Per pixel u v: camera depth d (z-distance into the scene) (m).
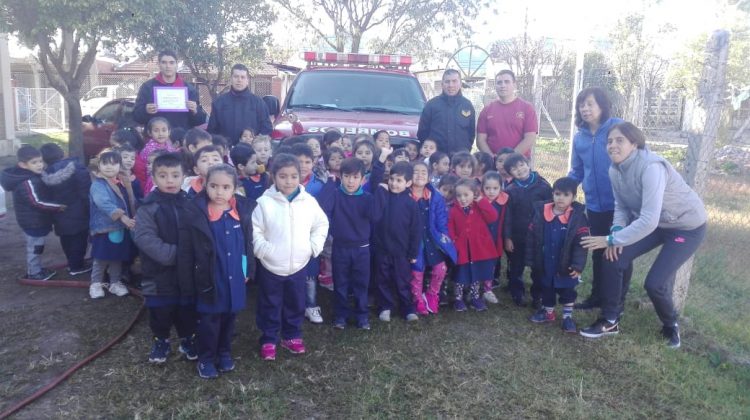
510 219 5.53
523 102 6.44
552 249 5.02
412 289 5.19
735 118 14.10
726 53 5.09
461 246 5.34
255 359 4.35
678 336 4.90
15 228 8.25
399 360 4.41
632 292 6.02
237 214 4.00
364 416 3.69
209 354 4.02
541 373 4.30
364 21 18.27
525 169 5.51
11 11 12.17
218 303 3.88
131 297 5.44
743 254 7.12
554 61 22.62
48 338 4.59
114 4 12.12
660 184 4.50
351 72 8.05
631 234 4.57
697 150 5.25
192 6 16.17
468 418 3.72
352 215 4.79
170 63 6.57
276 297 4.30
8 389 3.88
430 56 19.08
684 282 5.41
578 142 5.34
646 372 4.37
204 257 3.82
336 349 4.55
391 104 7.70
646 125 14.72
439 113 6.57
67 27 12.16
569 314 5.06
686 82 13.70
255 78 29.20
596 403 3.95
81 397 3.79
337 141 5.89
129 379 4.00
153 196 3.99
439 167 5.84
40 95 24.97
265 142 5.51
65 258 6.74
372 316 5.22
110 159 5.12
